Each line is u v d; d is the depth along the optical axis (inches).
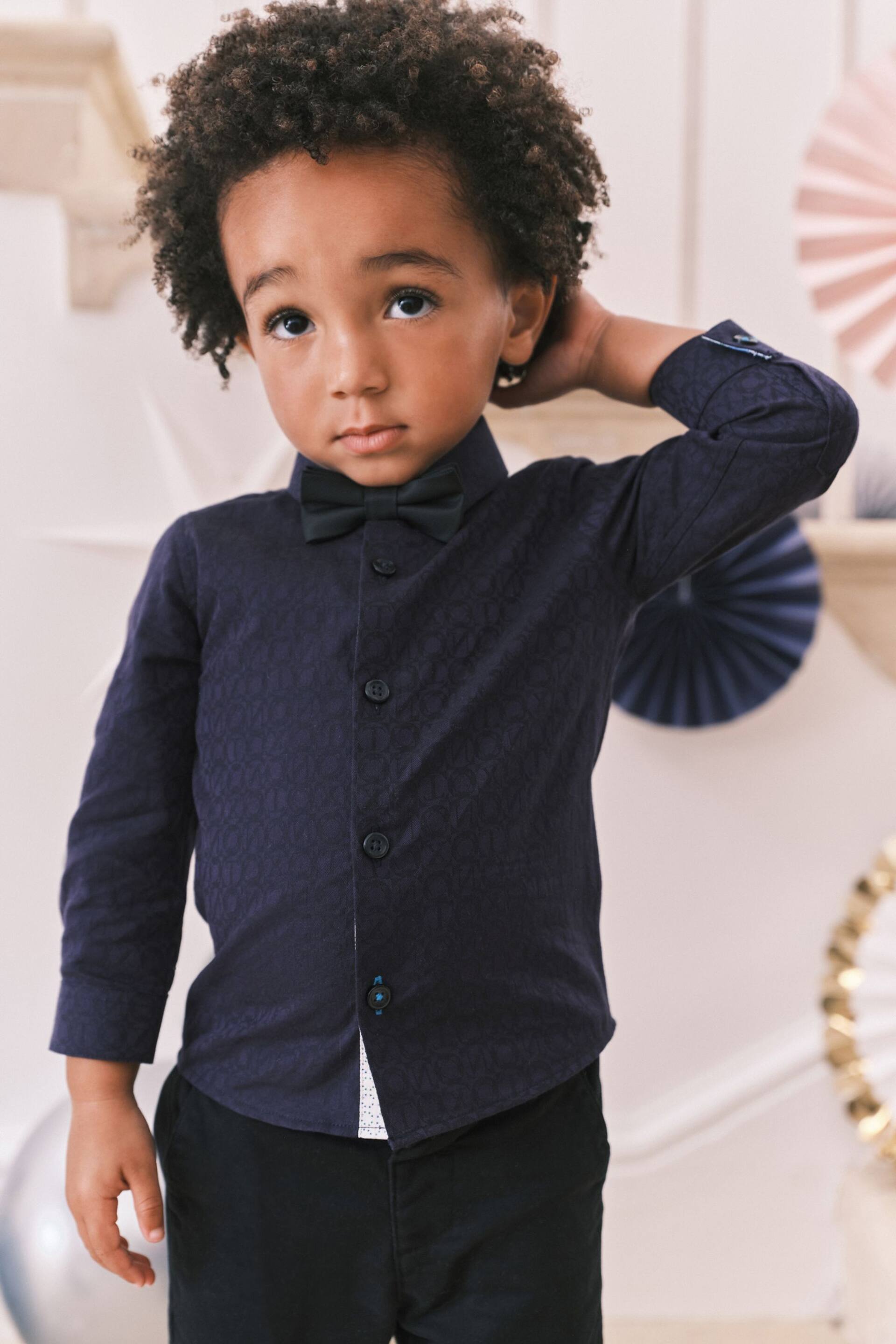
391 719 31.1
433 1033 30.5
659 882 63.7
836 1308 63.4
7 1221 48.4
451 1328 31.9
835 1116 63.5
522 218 33.2
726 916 63.9
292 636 32.7
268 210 30.8
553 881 32.3
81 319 61.0
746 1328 62.6
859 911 62.6
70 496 61.3
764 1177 63.4
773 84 64.6
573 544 33.9
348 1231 31.1
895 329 62.1
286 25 32.8
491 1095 30.6
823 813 64.0
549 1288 31.8
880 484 65.4
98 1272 46.3
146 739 34.2
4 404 61.0
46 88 56.5
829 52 64.6
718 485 32.4
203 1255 32.1
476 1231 31.2
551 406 60.4
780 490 32.3
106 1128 32.5
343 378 30.3
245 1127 31.7
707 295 65.0
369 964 30.1
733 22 64.3
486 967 30.9
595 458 61.3
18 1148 58.0
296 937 31.0
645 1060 63.9
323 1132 30.7
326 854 30.8
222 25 60.4
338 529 33.6
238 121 30.9
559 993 32.0
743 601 60.0
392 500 33.5
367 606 32.0
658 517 33.5
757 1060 63.9
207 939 61.1
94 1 62.2
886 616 63.1
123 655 35.7
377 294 30.5
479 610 32.5
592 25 64.1
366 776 30.7
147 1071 50.4
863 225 62.3
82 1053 32.6
